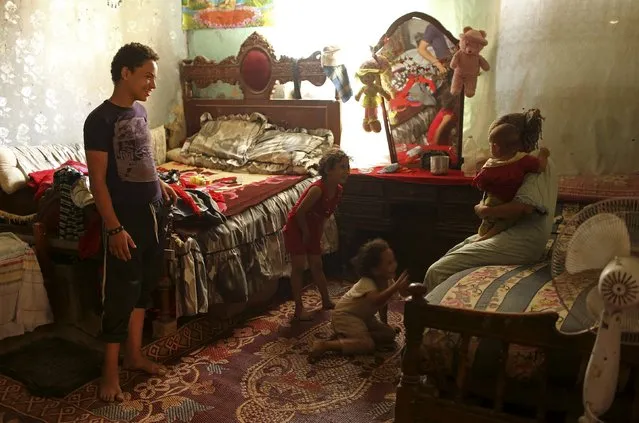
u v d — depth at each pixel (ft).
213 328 9.80
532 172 7.68
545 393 4.89
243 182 11.60
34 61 11.67
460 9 11.66
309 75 13.09
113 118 7.24
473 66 10.73
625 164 9.64
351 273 12.58
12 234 9.09
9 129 11.40
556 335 4.72
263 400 7.66
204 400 7.68
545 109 9.84
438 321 5.17
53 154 11.41
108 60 13.16
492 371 5.44
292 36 13.61
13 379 8.22
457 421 5.22
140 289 7.83
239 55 13.94
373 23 12.62
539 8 9.66
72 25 12.28
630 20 9.06
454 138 11.71
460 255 7.77
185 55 15.19
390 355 8.87
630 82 9.28
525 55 9.93
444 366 5.66
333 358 8.79
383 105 12.16
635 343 4.56
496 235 7.86
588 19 9.27
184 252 8.94
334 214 12.41
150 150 7.76
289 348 9.16
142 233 7.68
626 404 5.03
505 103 10.42
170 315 9.15
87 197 8.50
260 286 10.52
